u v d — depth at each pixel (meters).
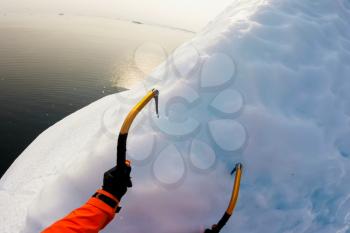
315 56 2.96
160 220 2.03
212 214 2.11
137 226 2.02
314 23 3.21
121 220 2.02
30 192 3.13
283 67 2.74
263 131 2.39
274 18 3.11
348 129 2.75
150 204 2.04
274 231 2.23
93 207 1.08
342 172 2.58
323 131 2.62
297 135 2.47
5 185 3.72
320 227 2.41
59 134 4.64
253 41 2.84
